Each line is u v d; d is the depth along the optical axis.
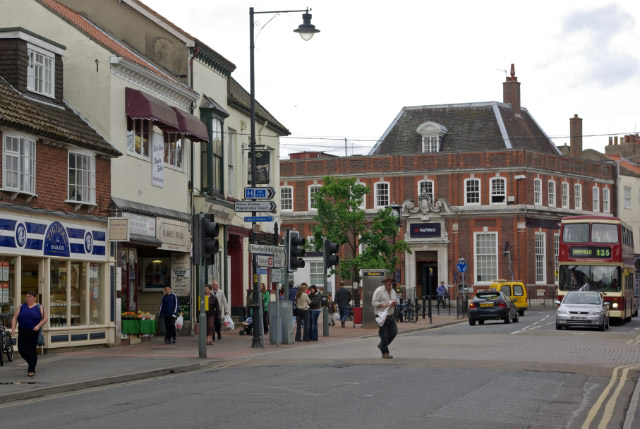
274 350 26.19
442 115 77.81
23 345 18.62
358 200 57.41
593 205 79.06
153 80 30.09
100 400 15.04
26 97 24.95
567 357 22.89
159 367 20.33
